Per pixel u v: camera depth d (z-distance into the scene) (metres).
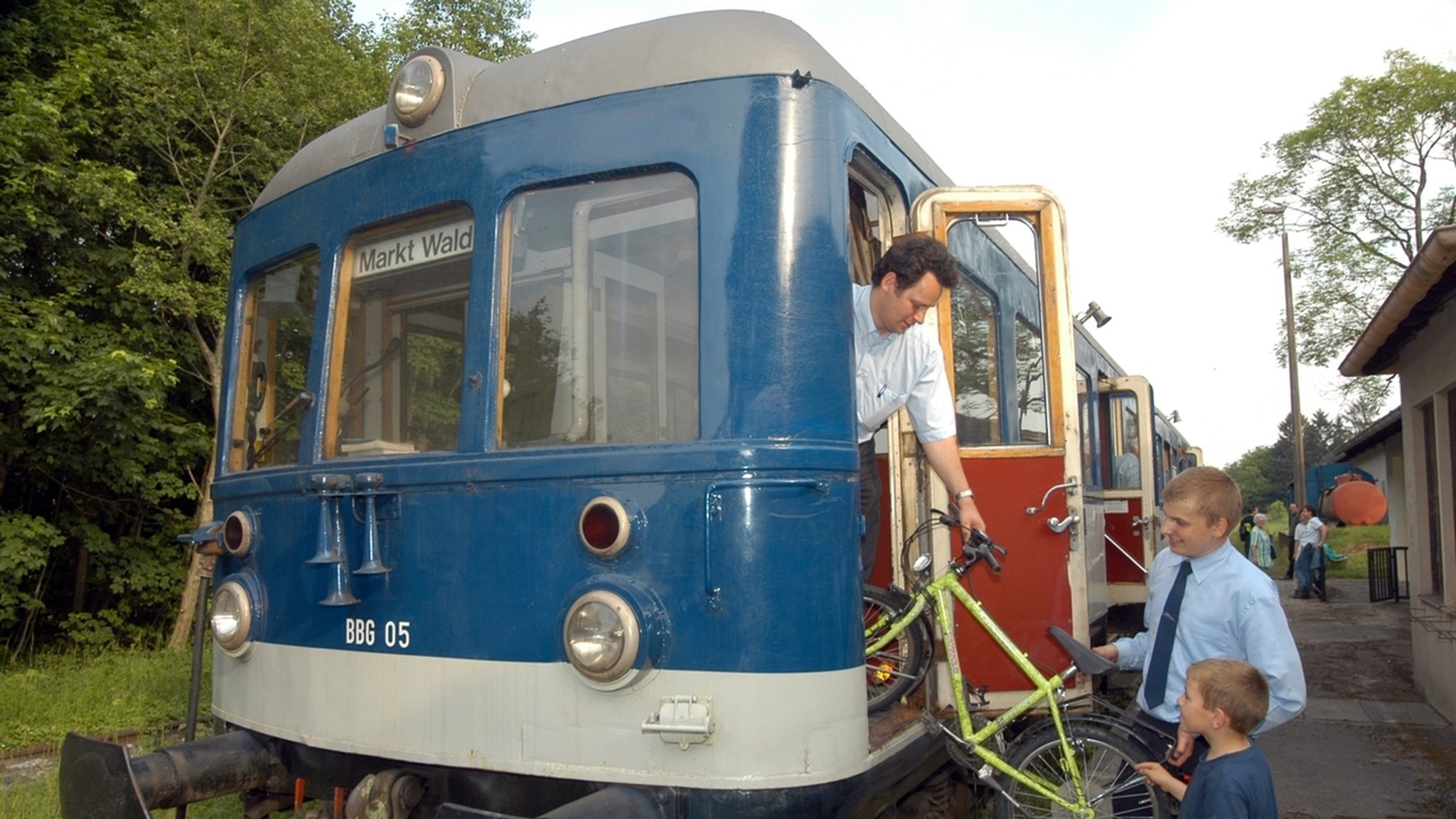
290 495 3.70
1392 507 18.97
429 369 3.54
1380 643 12.43
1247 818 2.98
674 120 3.16
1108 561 9.98
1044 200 4.33
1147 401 10.17
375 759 3.44
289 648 3.62
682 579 2.89
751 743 2.79
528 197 3.39
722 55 3.16
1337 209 30.05
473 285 3.41
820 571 2.91
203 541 3.96
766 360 2.96
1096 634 7.20
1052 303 4.33
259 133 12.44
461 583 3.20
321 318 3.83
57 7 11.38
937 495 4.16
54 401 9.52
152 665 9.10
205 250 10.84
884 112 4.01
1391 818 5.68
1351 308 30.25
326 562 3.35
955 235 4.43
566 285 3.29
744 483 2.88
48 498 12.18
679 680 2.85
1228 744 3.08
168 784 3.42
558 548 3.05
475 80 3.62
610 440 3.16
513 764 3.05
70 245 10.91
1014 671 4.08
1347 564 27.05
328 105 12.27
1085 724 3.80
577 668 2.88
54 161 10.28
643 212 3.22
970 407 4.53
